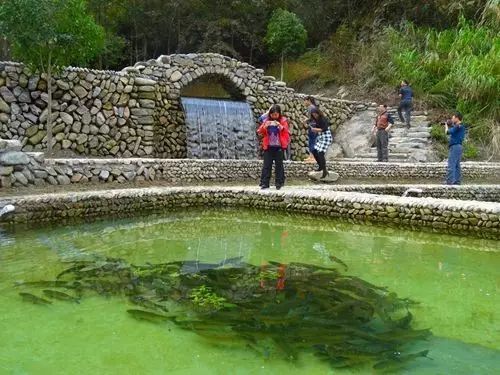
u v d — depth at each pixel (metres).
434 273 4.55
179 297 3.57
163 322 3.11
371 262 4.95
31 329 3.04
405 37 19.83
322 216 7.81
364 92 18.91
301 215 7.99
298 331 2.92
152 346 2.79
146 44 22.11
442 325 3.21
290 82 21.50
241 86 14.91
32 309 3.36
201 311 3.27
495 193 9.93
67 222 6.84
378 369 2.52
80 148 11.88
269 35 20.69
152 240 5.88
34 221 6.58
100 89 12.16
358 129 16.86
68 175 8.38
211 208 8.48
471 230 6.59
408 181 12.04
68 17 9.70
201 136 13.66
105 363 2.60
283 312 3.24
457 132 10.14
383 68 19.30
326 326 3.00
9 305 3.43
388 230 6.90
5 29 9.21
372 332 2.95
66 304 3.45
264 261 4.86
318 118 10.58
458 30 19.20
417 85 17.72
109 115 12.27
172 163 9.77
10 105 11.08
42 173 8.03
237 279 4.11
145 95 12.67
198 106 13.76
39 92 11.43
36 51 9.88
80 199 7.04
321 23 23.84
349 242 5.99
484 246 5.89
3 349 2.76
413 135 15.48
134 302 3.48
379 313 3.29
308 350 2.71
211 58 14.29
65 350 2.76
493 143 15.27
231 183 10.38
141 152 12.69
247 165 10.77
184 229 6.69
